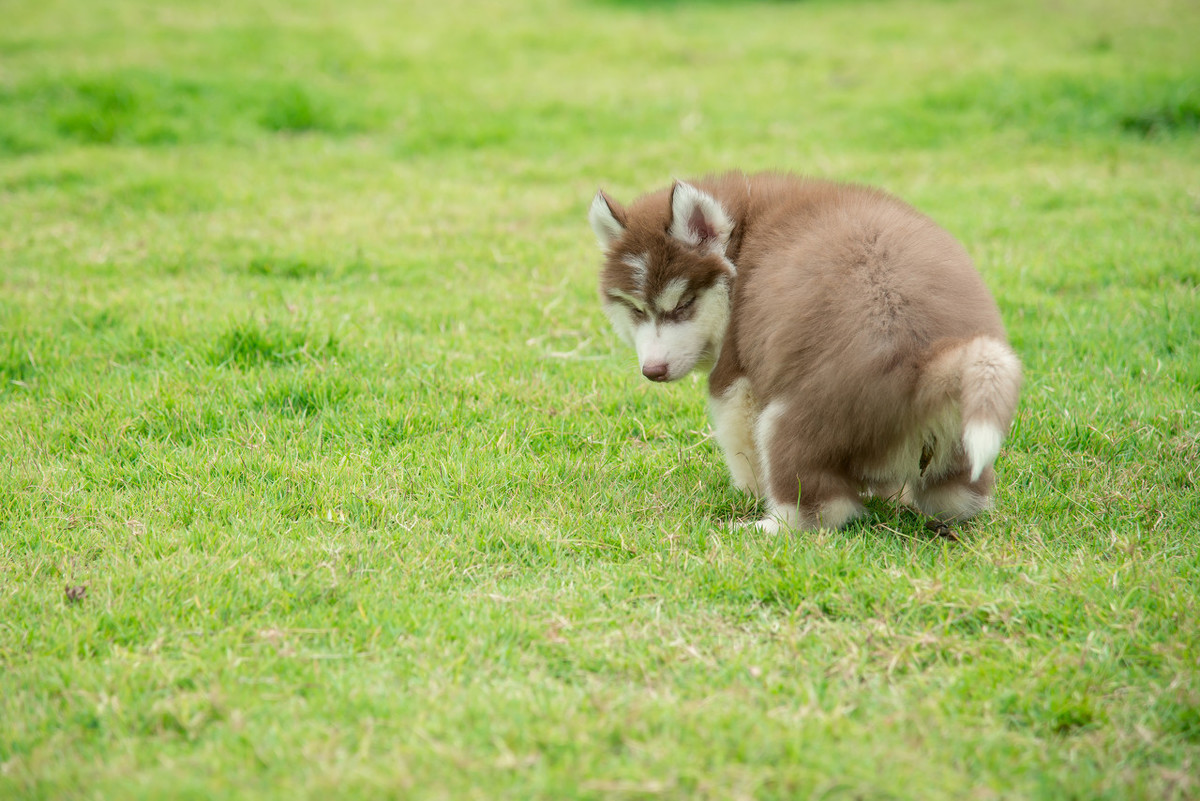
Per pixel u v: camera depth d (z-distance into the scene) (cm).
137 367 990
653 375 772
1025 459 812
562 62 2295
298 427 879
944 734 496
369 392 940
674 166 1644
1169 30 2462
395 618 598
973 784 464
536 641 575
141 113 1847
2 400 927
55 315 1084
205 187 1540
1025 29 2544
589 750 477
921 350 616
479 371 988
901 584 616
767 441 684
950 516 710
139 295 1145
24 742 495
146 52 2191
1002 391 568
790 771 461
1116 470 786
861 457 654
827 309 643
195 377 957
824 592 613
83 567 665
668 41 2459
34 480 780
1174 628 577
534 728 491
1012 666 549
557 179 1625
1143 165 1602
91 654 577
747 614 608
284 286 1202
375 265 1266
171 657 571
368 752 482
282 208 1472
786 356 658
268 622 597
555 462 822
